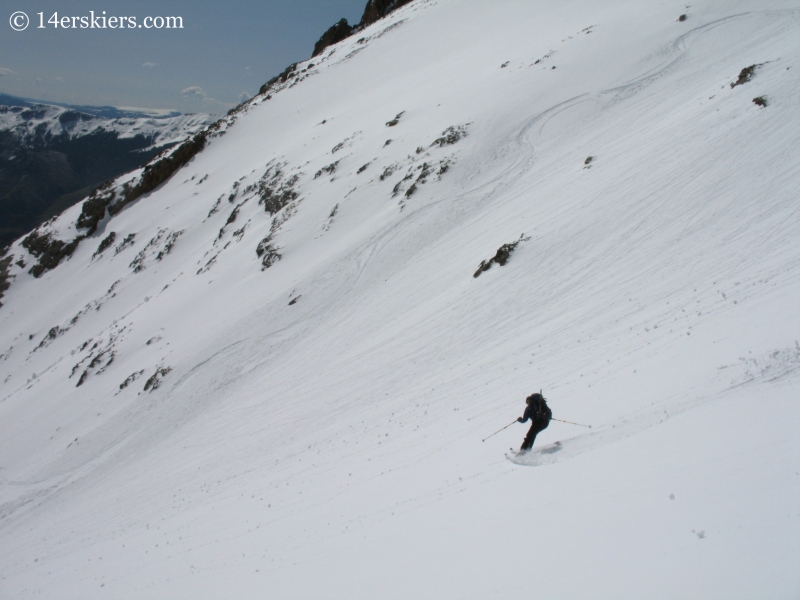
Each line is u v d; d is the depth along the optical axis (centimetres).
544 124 4019
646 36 4650
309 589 873
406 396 2028
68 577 1712
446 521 912
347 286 3356
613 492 730
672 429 838
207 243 5869
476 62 6175
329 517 1233
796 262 1408
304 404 2452
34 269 7994
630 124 3347
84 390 3994
